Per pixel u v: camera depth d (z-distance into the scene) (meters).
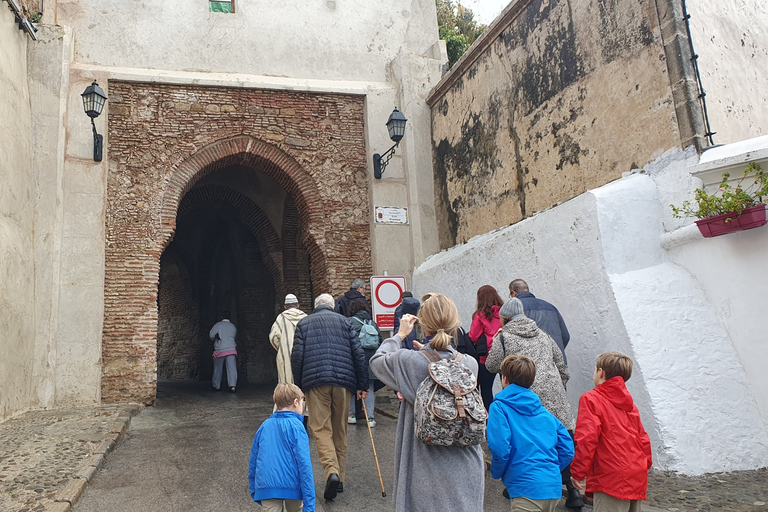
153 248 9.88
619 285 5.85
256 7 11.47
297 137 11.12
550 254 6.94
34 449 6.05
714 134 5.87
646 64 6.34
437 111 11.26
